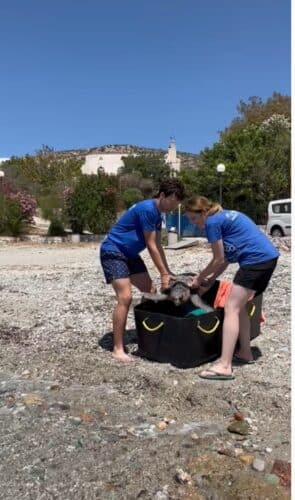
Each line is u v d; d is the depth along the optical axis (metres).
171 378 4.60
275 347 5.45
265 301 7.45
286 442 3.54
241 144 38.03
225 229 4.48
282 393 4.27
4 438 3.67
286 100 53.19
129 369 4.88
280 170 35.41
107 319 6.87
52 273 11.53
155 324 4.99
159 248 4.91
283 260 11.19
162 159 62.94
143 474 3.19
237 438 3.62
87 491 3.05
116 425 3.86
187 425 3.85
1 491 3.08
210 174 35.81
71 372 5.00
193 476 3.16
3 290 9.31
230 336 4.52
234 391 4.30
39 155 60.69
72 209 25.23
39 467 3.30
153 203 4.79
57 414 4.04
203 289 5.01
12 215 24.50
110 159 75.69
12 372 5.12
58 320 6.93
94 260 14.90
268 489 2.99
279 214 22.70
